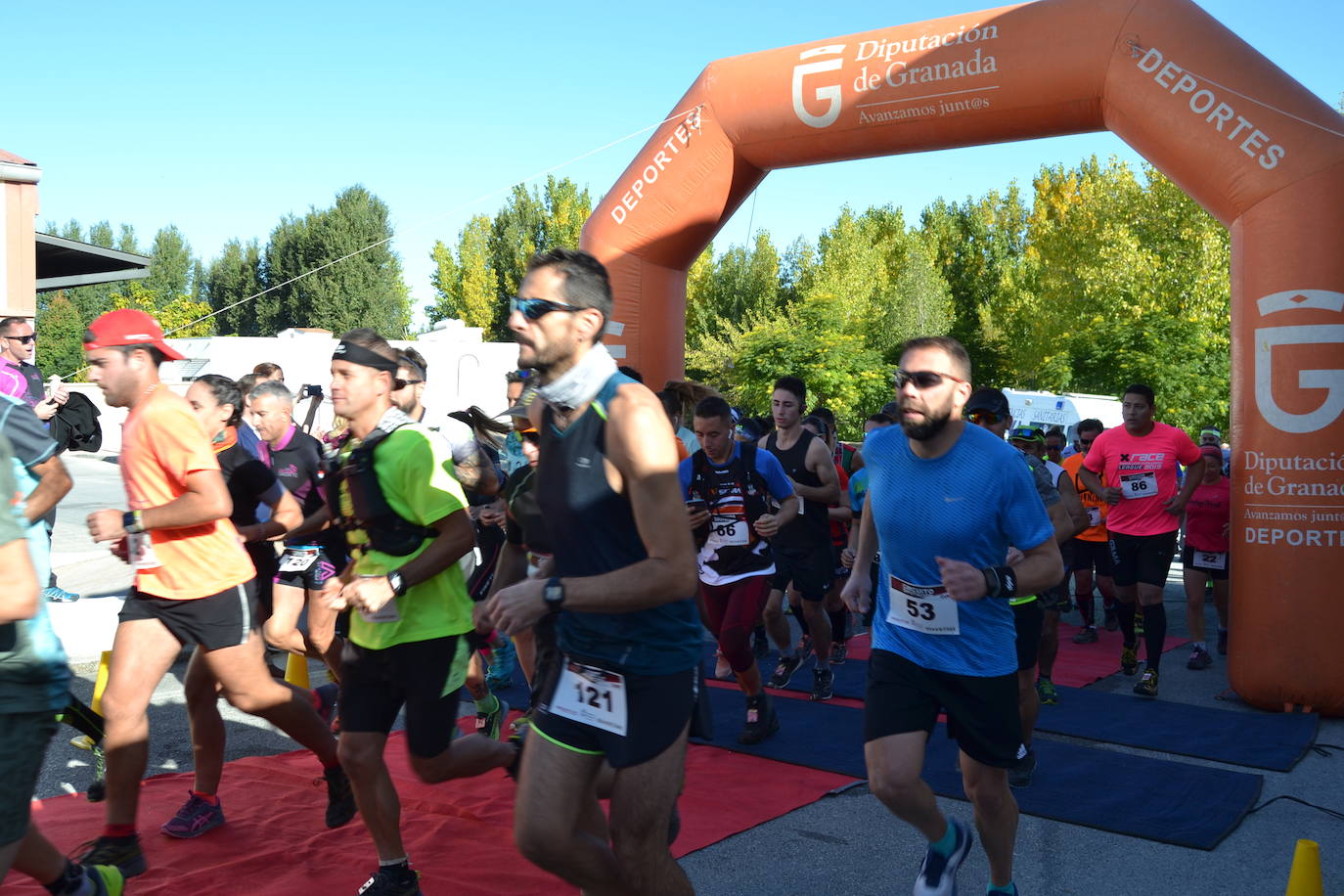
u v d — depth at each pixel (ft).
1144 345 98.32
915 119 25.63
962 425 10.47
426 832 13.51
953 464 10.25
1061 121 24.08
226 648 12.35
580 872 8.28
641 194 29.55
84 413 26.96
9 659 8.09
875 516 10.75
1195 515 25.41
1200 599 25.48
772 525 17.57
